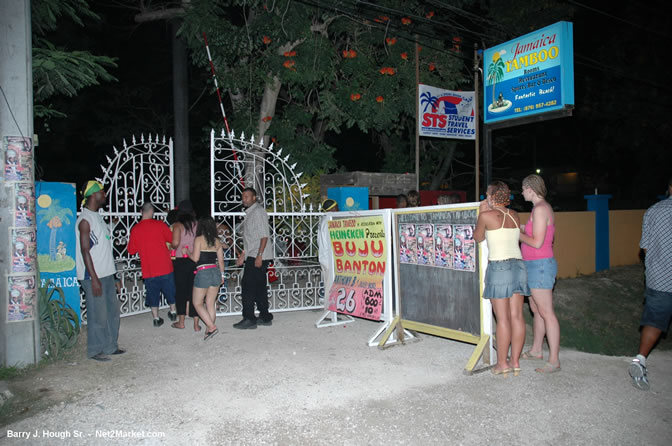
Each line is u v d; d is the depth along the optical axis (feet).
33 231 18.74
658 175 65.31
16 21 18.34
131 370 18.12
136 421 13.97
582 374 17.17
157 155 28.27
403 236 20.76
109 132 64.59
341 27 41.19
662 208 16.61
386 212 21.15
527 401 14.94
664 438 12.76
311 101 46.98
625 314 30.04
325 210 28.76
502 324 16.81
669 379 16.67
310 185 38.04
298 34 39.09
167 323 25.18
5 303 18.12
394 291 21.93
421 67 43.34
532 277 17.28
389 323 21.11
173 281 24.22
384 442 12.66
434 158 59.67
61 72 23.81
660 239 16.39
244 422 13.82
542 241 16.67
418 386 16.26
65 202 21.90
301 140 42.11
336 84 42.04
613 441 12.61
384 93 40.98
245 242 24.20
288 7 37.86
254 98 44.93
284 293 28.94
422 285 20.03
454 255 18.58
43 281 21.31
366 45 42.06
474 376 17.12
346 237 23.22
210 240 21.83
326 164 42.14
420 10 42.37
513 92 33.09
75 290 22.02
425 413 14.24
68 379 17.21
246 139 41.27
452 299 18.80
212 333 22.03
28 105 18.63
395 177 38.29
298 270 29.91
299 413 14.34
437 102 39.37
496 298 16.65
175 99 39.42
